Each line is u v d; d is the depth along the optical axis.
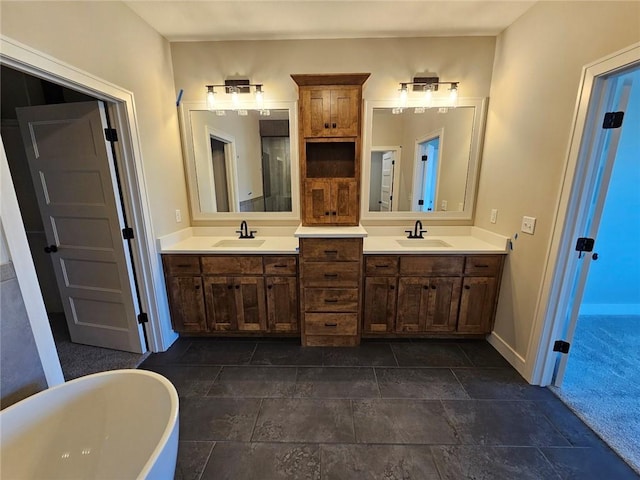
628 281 2.84
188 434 1.62
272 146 2.69
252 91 2.57
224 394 1.93
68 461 1.24
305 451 1.52
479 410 1.78
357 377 2.09
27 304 1.25
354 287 2.37
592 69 1.52
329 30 2.33
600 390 1.93
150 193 2.23
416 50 2.48
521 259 2.11
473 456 1.49
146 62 2.17
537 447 1.54
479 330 2.48
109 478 1.23
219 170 2.75
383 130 2.63
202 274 2.41
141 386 1.30
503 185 2.33
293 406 1.82
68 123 1.99
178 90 2.58
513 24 2.20
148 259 2.23
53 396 1.22
